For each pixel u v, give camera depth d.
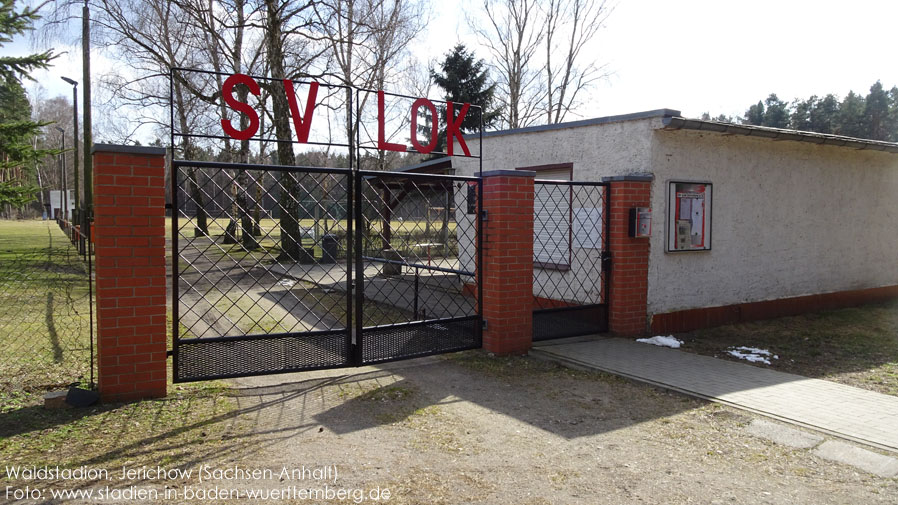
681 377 5.58
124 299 4.65
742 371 5.84
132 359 4.73
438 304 9.79
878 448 3.94
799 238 9.17
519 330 6.51
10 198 13.66
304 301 10.31
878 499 3.23
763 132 7.75
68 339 6.91
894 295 10.91
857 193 10.09
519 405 4.88
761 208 8.59
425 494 3.28
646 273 7.35
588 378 5.66
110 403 4.67
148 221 4.67
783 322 8.62
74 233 22.48
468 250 10.38
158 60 19.23
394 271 12.80
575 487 3.39
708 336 7.57
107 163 4.51
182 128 20.06
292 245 17.05
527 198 6.47
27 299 10.05
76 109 22.12
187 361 4.88
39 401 4.68
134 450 3.82
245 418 4.48
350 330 5.61
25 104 20.44
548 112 31.92
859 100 47.00
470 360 6.25
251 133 5.17
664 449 3.96
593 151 8.04
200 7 17.88
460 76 32.78
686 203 7.65
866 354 6.80
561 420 4.53
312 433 4.21
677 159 7.53
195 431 4.18
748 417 4.57
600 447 3.99
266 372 5.21
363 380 5.57
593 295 7.81
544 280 8.72
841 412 4.64
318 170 5.40
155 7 18.77
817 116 49.25
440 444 4.03
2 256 18.03
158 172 4.68
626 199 7.07
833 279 9.78
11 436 3.97
